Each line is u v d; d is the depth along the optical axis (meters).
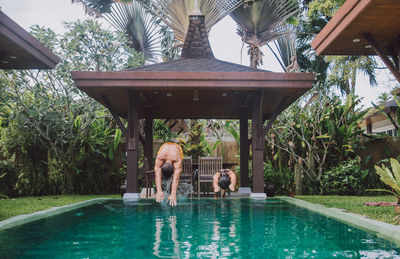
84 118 11.75
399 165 5.24
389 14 5.23
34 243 3.41
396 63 6.68
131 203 7.28
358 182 10.90
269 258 2.81
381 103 15.32
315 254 2.94
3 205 7.36
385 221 4.82
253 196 8.46
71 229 4.18
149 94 10.34
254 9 14.57
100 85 7.63
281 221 4.71
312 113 11.90
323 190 11.12
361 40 6.39
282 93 8.77
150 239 3.57
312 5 15.88
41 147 11.53
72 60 11.09
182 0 14.64
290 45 16.39
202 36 9.82
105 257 2.86
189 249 3.12
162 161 6.73
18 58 6.56
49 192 11.72
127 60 11.75
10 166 10.84
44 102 10.52
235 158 13.47
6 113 10.48
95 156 12.02
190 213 5.57
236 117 11.97
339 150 11.38
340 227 4.24
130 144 8.54
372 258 2.80
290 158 11.80
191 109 11.34
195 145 12.26
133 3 16.95
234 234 3.81
